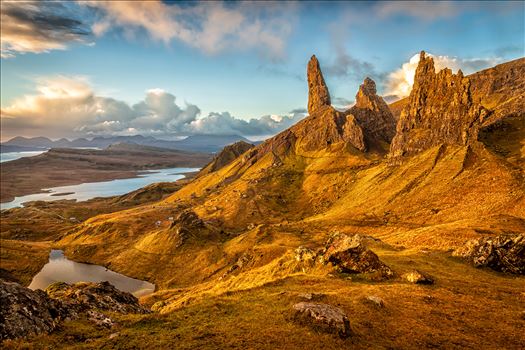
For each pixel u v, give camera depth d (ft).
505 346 102.63
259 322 106.73
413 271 168.35
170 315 115.14
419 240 341.41
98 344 89.30
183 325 106.63
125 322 107.45
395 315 120.88
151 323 108.27
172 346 89.81
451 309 129.18
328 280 165.89
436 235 338.13
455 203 608.60
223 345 90.58
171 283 622.54
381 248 282.15
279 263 240.73
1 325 83.97
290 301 127.44
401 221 624.18
